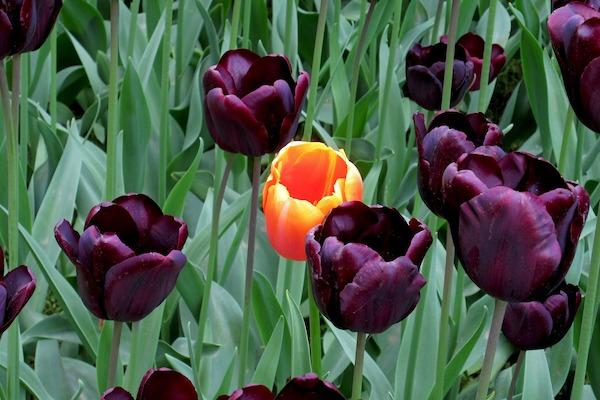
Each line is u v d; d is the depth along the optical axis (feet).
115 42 4.98
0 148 6.00
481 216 4.07
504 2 9.27
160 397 4.09
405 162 6.70
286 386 4.07
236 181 6.70
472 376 6.10
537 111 6.84
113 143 5.14
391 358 5.78
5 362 5.48
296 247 4.92
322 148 5.03
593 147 6.70
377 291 4.20
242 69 4.66
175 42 8.14
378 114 7.51
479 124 4.70
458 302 5.62
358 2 9.13
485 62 5.65
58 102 7.84
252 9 7.97
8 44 4.49
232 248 5.69
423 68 5.67
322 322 6.29
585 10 4.27
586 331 4.58
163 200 6.06
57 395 5.57
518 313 4.90
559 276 4.12
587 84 4.19
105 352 5.16
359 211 4.30
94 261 4.33
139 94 6.03
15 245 4.81
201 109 6.98
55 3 4.54
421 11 8.76
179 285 5.61
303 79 4.55
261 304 5.45
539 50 6.55
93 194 6.24
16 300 4.21
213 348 5.56
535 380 5.05
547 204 4.05
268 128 4.57
